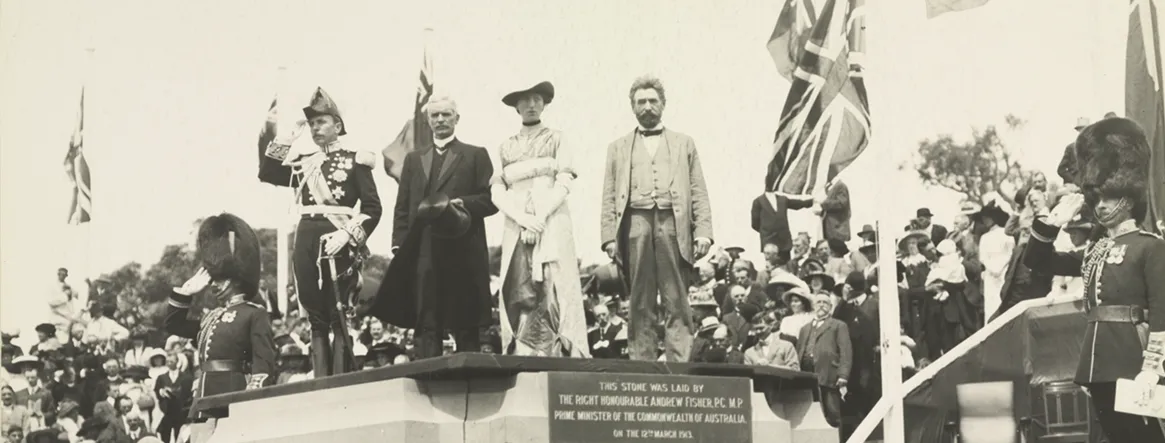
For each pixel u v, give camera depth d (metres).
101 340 15.73
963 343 12.59
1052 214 16.08
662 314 14.54
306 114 14.02
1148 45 16.98
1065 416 12.19
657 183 14.53
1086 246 15.33
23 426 15.48
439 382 9.23
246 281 13.25
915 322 16.39
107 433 15.49
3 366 15.52
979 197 17.19
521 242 14.13
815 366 16.05
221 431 10.05
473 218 12.44
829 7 17.42
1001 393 12.41
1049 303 12.45
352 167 13.86
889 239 11.94
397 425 8.90
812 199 17.20
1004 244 16.77
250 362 12.65
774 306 16.70
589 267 16.39
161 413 15.59
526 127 14.21
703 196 14.68
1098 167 13.66
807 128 17.34
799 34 17.39
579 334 14.21
